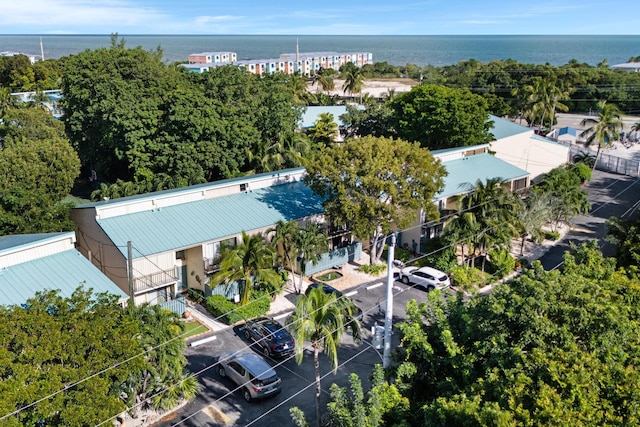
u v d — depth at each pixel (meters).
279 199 39.19
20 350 17.83
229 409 24.05
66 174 44.22
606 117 66.56
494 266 39.00
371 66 163.62
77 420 16.33
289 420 23.36
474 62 143.38
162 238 31.97
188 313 31.92
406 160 36.56
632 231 32.22
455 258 39.78
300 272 37.44
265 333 28.81
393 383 19.28
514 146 59.22
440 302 21.09
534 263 20.62
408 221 35.28
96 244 33.25
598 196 58.94
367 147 35.53
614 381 15.10
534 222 39.91
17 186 37.41
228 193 38.19
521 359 16.31
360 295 35.62
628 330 17.17
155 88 54.38
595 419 14.01
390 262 20.36
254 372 24.53
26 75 104.38
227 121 51.97
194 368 26.98
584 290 19.52
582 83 109.06
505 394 15.06
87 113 56.25
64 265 27.31
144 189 47.88
